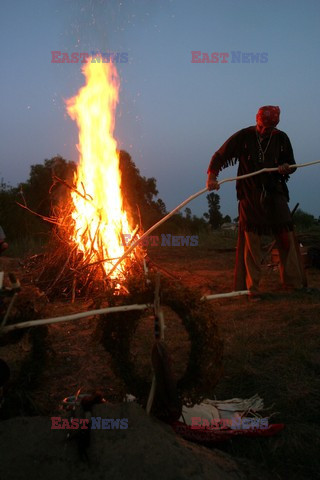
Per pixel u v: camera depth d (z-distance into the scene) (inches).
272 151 250.4
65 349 175.8
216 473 93.6
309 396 135.0
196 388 112.5
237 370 149.4
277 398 134.6
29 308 116.8
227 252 494.3
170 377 107.8
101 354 169.9
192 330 112.8
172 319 210.2
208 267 390.0
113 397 136.9
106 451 93.2
